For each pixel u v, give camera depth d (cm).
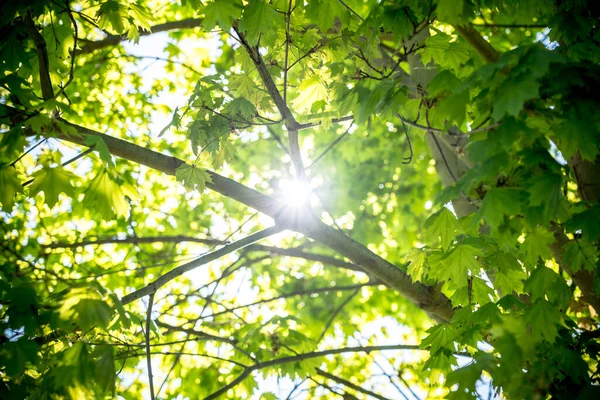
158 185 791
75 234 699
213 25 299
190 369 624
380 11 280
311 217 374
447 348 326
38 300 278
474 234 311
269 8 298
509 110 210
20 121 268
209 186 365
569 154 241
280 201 369
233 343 491
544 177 230
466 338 309
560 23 315
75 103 691
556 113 233
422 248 345
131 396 582
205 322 576
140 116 781
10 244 564
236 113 325
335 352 472
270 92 333
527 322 277
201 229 795
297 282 817
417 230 892
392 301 820
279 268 813
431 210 876
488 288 335
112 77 764
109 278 657
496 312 293
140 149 346
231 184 368
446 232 296
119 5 364
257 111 354
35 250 579
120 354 362
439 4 267
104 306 260
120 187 283
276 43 358
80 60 702
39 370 300
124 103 774
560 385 273
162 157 350
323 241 382
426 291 406
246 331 530
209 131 325
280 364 502
